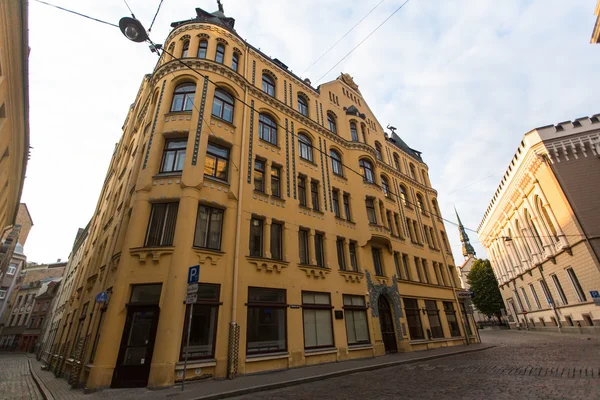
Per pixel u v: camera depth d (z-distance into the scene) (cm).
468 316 2602
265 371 1189
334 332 1510
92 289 1452
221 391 841
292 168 1745
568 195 2362
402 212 2516
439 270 2606
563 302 2722
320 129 2058
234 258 1280
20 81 954
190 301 938
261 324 1275
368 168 2267
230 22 1936
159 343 987
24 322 5359
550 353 1353
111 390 925
